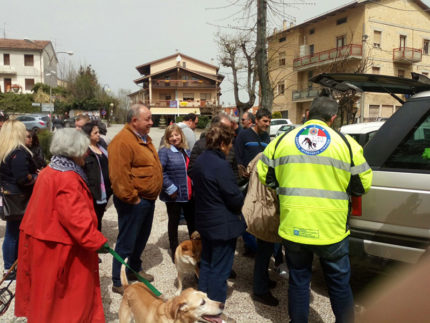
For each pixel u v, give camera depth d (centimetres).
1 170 373
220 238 294
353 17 3088
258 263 336
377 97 2952
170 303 246
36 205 239
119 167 335
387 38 3130
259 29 760
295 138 255
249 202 335
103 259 463
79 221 234
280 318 318
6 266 385
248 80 1366
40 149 479
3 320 316
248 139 439
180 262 349
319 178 243
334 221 241
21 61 4884
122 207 351
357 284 342
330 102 263
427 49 3400
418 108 292
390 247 287
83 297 247
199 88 5044
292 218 248
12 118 385
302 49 3534
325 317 314
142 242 387
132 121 354
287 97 3788
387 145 298
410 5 3209
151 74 4975
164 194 435
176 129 439
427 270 106
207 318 246
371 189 296
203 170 298
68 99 4616
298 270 261
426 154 278
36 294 235
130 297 277
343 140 244
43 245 236
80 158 251
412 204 276
